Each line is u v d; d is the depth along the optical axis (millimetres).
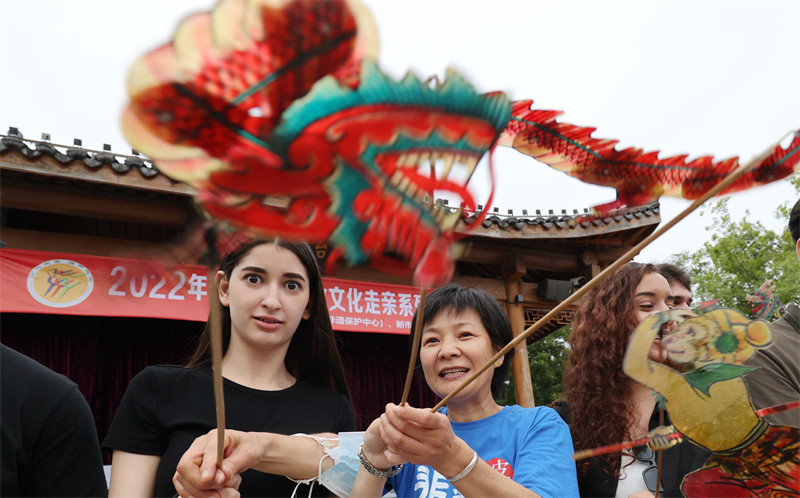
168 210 5258
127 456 1421
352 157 795
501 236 5965
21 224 5715
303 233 806
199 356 1675
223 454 1132
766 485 1101
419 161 825
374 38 744
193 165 735
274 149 760
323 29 725
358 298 5844
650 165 1048
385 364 7039
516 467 1399
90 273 4891
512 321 6422
